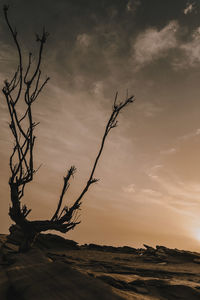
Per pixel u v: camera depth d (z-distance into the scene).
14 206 7.79
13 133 7.90
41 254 5.20
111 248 15.85
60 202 8.12
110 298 2.13
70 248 13.77
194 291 4.03
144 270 7.17
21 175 7.91
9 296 2.80
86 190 8.19
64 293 2.36
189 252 12.04
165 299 3.77
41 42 7.68
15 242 10.53
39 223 7.83
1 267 4.55
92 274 4.62
